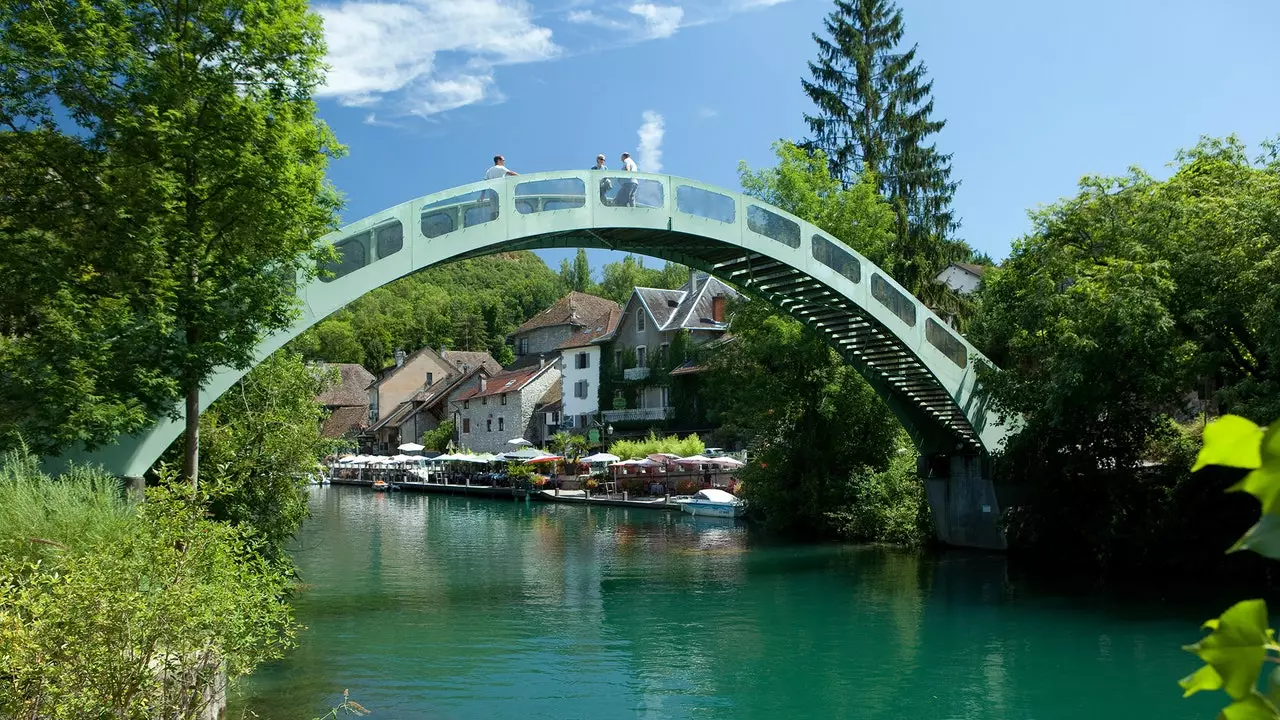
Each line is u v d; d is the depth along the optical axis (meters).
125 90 10.52
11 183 10.45
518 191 16.70
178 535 7.54
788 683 12.29
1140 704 11.33
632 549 26.59
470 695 11.57
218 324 11.09
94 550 7.33
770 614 16.88
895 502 27.78
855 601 18.06
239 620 7.77
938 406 24.56
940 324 22.22
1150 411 20.58
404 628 15.61
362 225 14.86
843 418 29.73
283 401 17.61
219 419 16.97
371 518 37.91
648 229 18.11
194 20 11.02
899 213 34.47
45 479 9.26
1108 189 20.91
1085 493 21.83
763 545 27.28
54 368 10.05
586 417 58.47
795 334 28.66
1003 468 22.94
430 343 110.56
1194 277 18.52
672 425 51.81
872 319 21.25
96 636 6.37
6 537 8.02
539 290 123.06
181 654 6.93
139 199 10.30
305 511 17.81
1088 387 19.56
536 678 12.42
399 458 64.06
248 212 10.93
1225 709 1.09
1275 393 16.33
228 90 10.78
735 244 19.14
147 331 10.34
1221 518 19.41
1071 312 19.42
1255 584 18.80
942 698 11.64
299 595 18.94
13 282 10.10
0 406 9.88
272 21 10.99
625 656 13.70
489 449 66.06
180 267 10.76
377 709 10.90
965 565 22.44
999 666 13.11
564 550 26.45
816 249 20.25
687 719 10.79
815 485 29.64
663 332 53.22
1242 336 18.44
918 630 15.41
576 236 18.70
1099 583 19.58
